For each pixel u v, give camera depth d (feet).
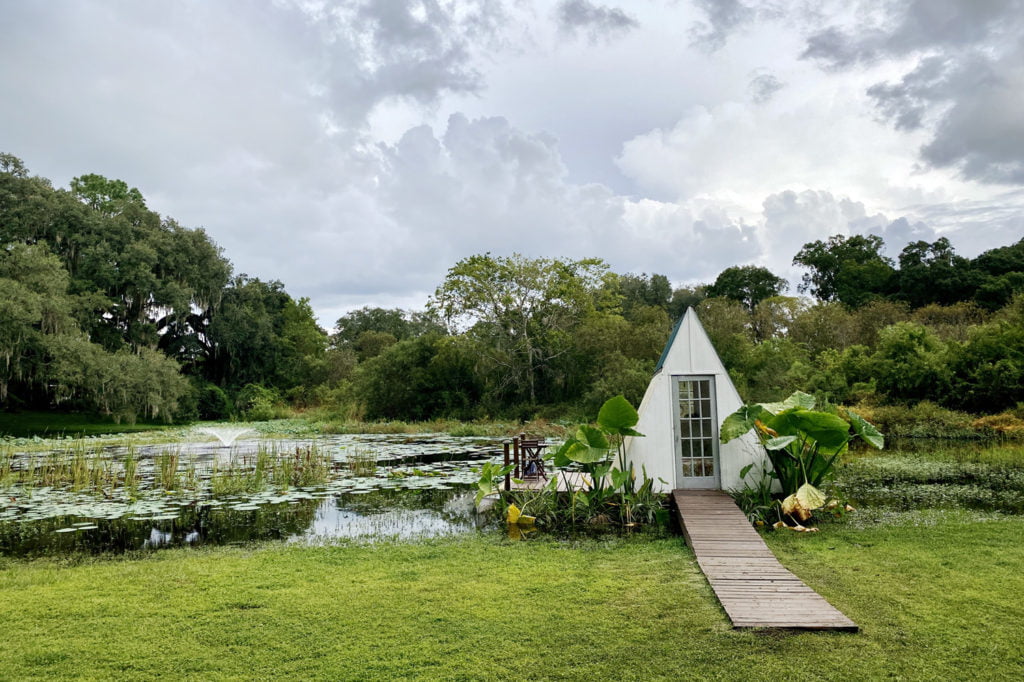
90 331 109.19
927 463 47.32
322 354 171.53
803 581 18.85
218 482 40.75
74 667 13.64
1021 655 13.42
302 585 19.52
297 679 12.93
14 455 65.21
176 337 141.69
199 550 25.13
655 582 19.24
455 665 13.47
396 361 112.88
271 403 146.92
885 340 84.79
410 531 28.17
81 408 108.88
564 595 18.11
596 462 31.86
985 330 75.92
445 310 107.34
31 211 106.01
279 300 182.50
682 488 32.14
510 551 23.98
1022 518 28.22
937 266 131.54
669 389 32.76
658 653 13.91
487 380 109.40
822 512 29.35
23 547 26.03
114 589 19.33
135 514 32.78
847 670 12.89
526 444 40.16
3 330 78.43
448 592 18.56
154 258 117.91
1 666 13.70
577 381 101.65
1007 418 65.46
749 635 14.76
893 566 20.45
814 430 27.78
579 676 12.87
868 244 168.96
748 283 164.86
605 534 27.12
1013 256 130.41
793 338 111.45
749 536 23.85
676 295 171.01
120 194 139.64
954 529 25.95
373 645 14.62
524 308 105.60
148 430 103.96
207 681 12.91
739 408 31.35
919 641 14.23
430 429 97.19
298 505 35.01
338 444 74.38
